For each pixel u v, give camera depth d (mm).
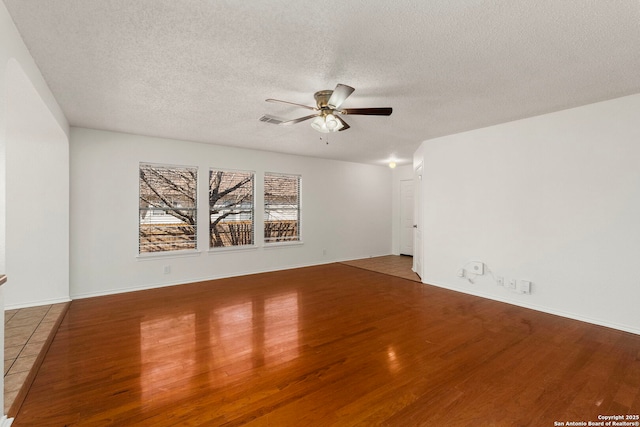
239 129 4199
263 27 1879
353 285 4871
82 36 1973
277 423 1753
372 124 3975
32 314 3385
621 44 2051
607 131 3139
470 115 3604
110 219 4301
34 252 3732
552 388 2086
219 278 5262
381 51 2154
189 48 2121
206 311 3625
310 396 2004
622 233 3064
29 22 1817
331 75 2531
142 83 2689
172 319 3363
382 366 2381
